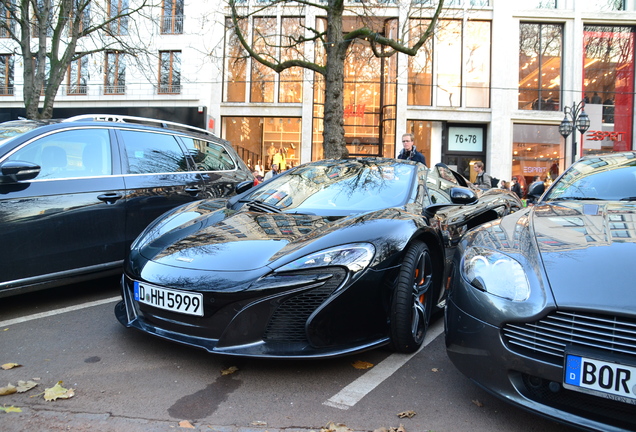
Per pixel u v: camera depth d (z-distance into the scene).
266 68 18.00
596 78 18.22
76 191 3.47
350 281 2.27
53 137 3.50
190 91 17.97
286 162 18.14
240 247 2.47
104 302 3.65
